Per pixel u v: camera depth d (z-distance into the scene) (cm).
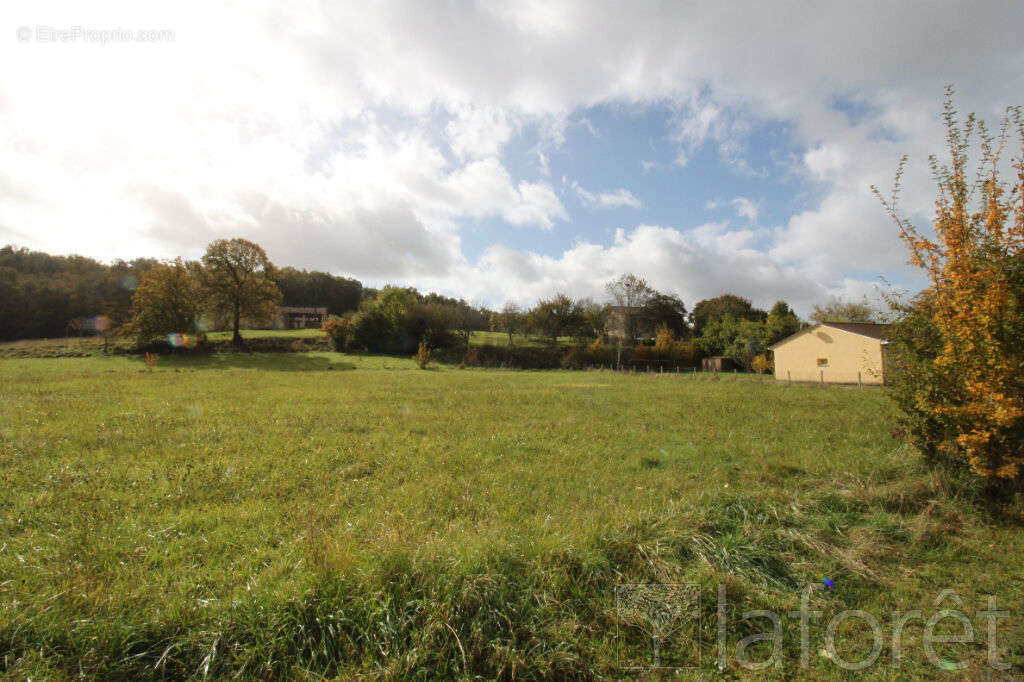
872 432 1021
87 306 6188
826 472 702
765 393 1997
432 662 289
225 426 1020
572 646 307
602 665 297
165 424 1036
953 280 595
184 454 778
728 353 5009
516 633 311
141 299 4450
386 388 2083
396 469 736
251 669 277
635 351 5256
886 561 439
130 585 338
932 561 438
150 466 706
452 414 1298
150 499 566
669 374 3788
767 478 671
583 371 4469
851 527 506
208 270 5025
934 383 611
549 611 330
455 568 345
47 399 1404
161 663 272
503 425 1132
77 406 1269
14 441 819
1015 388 540
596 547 403
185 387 1936
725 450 869
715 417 1268
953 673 296
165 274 4584
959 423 587
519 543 399
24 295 5772
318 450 833
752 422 1182
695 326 7494
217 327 6444
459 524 494
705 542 441
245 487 625
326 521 504
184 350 4612
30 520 484
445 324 5594
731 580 379
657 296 7019
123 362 3931
